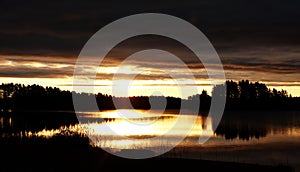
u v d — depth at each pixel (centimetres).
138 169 1844
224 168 1920
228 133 4522
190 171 1834
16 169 1748
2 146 2264
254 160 2633
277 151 3164
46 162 1894
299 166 2391
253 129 5144
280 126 5669
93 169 1800
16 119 4125
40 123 3625
